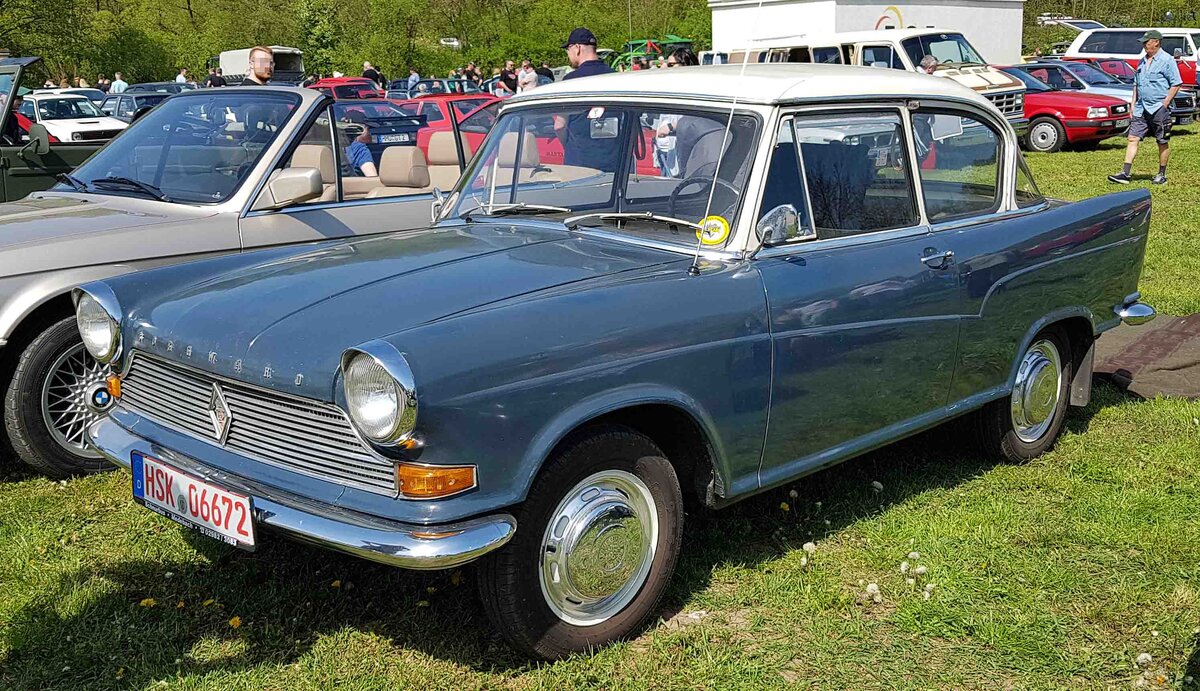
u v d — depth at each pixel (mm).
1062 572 3738
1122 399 5691
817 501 4316
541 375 2889
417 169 5727
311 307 3141
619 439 3125
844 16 18781
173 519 3191
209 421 3176
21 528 4121
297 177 5051
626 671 3166
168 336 3262
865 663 3240
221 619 3480
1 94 6812
